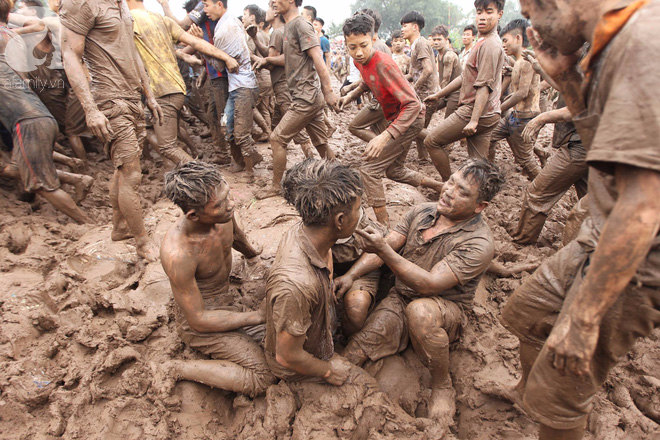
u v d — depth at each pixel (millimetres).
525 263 3529
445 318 2486
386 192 4809
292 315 2016
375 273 2961
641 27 1151
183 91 4746
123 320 2729
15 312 2709
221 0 4703
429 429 2312
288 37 4184
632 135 1140
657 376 2605
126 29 3164
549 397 1737
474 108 3955
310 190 1938
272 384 2457
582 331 1371
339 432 2223
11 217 3783
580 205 3070
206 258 2420
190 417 2326
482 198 2447
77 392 2346
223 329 2486
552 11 1354
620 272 1248
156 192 4742
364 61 3482
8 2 3820
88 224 4008
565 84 1509
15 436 2170
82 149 4758
